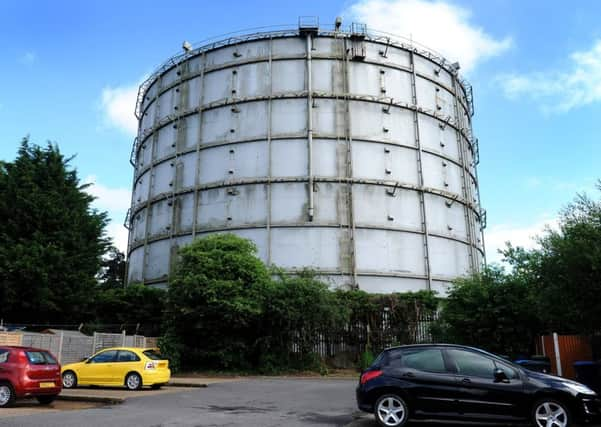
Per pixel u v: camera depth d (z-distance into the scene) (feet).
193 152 125.90
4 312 89.04
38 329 90.58
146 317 106.52
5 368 46.24
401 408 34.63
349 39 127.44
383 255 113.70
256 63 126.21
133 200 150.20
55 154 104.01
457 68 146.72
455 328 81.56
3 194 95.61
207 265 88.02
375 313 99.81
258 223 114.11
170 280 93.15
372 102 123.65
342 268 110.83
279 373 88.33
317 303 89.97
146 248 129.29
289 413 42.14
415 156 124.47
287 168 116.57
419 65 134.21
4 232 92.58
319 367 90.53
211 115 126.21
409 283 114.42
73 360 78.13
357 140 119.65
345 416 40.42
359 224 114.01
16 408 45.11
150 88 149.59
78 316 98.02
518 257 78.43
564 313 56.18
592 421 37.19
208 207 119.34
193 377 83.30
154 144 138.00
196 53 134.82
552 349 62.90
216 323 87.71
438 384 34.60
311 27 125.29
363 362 90.89
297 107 120.88
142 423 36.04
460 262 125.08
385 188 118.21
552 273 52.44
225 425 35.55
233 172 118.93
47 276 89.51
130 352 65.21
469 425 36.91
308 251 111.45
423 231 119.24
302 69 123.95
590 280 47.37
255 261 92.17
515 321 75.31
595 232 48.29
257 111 122.01
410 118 126.93
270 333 91.25
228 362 88.89
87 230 101.19
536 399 33.47
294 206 114.32
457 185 133.08
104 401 50.85
